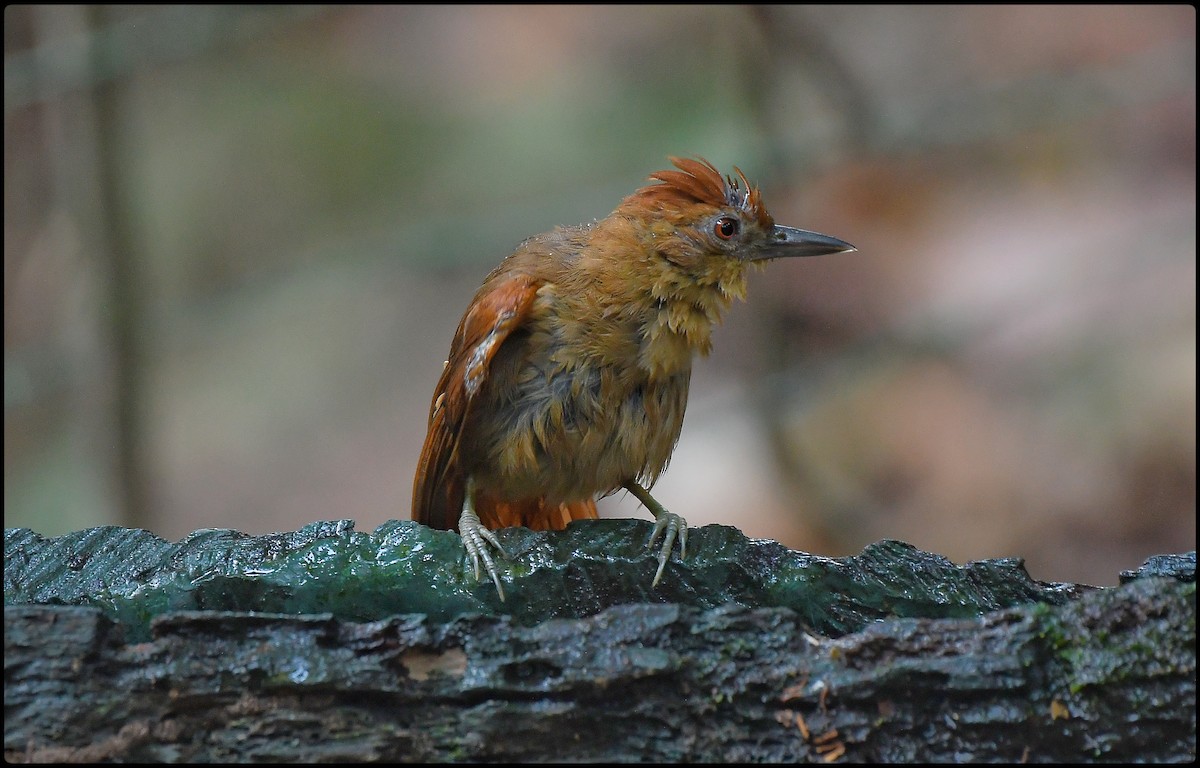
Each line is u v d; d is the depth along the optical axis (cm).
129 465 1365
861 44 1723
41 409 1571
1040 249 1485
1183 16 1619
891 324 1475
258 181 1816
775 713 500
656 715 500
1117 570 1269
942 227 1543
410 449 1627
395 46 1919
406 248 1595
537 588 616
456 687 496
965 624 506
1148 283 1431
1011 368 1426
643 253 692
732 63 1650
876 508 1373
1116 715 489
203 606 586
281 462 1623
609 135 1753
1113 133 1566
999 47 1673
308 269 1620
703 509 1380
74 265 1430
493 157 1781
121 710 486
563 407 687
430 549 614
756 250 719
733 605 520
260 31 1501
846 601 604
